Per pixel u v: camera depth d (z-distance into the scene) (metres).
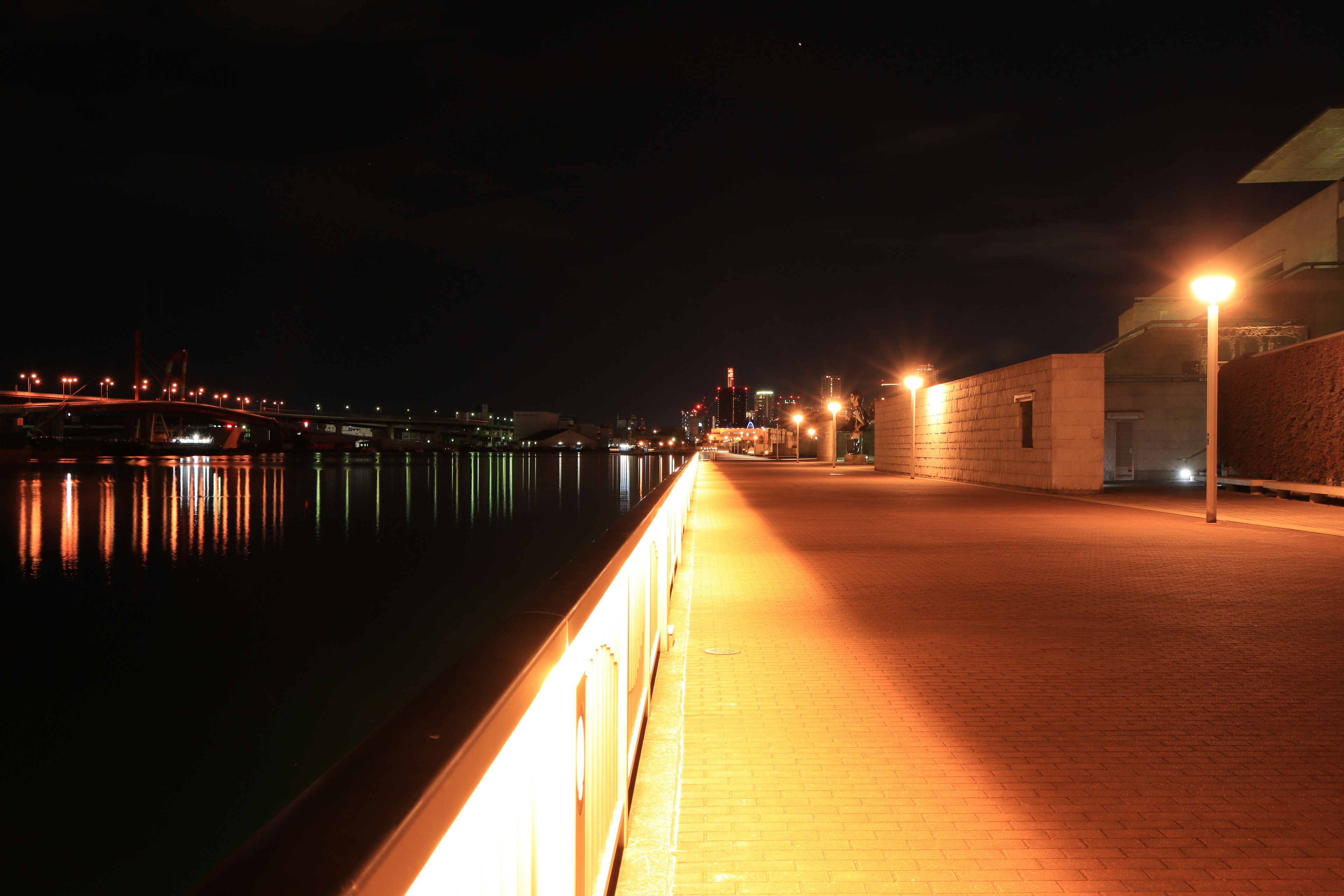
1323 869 3.34
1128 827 3.72
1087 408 25.08
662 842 3.61
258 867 0.73
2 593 32.41
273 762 15.58
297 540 47.81
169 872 11.66
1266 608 8.59
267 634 25.77
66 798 13.92
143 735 16.89
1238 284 38.50
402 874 0.88
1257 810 3.89
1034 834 3.67
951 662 6.61
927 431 39.09
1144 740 4.84
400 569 38.19
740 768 4.46
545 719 1.91
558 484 99.50
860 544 14.05
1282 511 18.66
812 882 3.28
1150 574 10.71
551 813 2.01
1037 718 5.25
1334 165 34.19
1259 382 23.70
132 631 26.19
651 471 134.38
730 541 14.55
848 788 4.18
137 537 49.03
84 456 175.88
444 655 23.38
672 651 6.99
